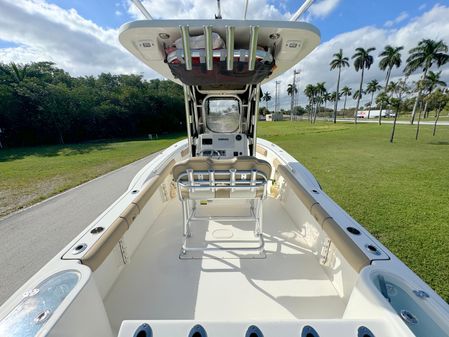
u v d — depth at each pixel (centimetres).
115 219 135
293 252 172
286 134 1880
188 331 73
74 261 99
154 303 131
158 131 2773
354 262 104
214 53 137
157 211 227
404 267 97
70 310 78
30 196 524
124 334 73
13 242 327
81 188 577
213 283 144
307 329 72
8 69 1952
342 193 488
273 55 163
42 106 1834
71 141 2083
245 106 276
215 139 264
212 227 207
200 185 149
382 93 1391
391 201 439
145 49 152
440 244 292
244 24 127
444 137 1473
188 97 248
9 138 1783
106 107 2222
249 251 173
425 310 79
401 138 1473
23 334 68
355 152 1015
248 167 144
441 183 555
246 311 126
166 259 165
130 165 848
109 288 138
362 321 75
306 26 131
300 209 200
